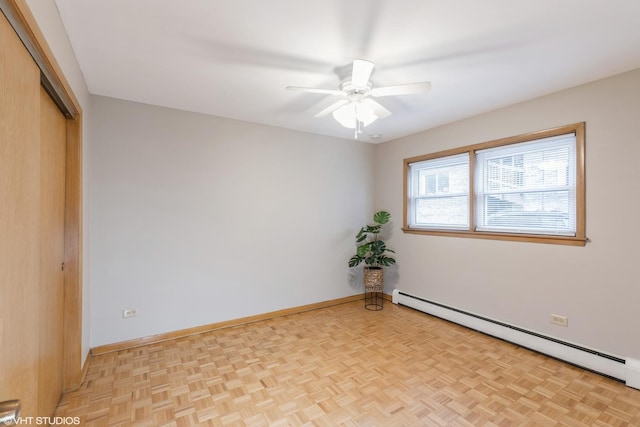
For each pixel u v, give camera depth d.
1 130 0.95
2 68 0.96
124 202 2.89
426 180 4.09
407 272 4.25
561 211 2.77
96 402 2.06
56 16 1.57
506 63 2.23
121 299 2.87
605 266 2.45
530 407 2.01
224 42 1.97
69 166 2.16
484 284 3.32
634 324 2.31
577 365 2.53
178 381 2.32
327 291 4.28
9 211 1.00
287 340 3.09
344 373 2.44
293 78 2.48
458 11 1.66
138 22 1.75
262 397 2.12
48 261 1.79
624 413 1.94
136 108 2.95
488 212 3.35
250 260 3.62
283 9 1.64
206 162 3.32
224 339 3.12
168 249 3.11
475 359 2.67
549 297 2.79
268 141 3.75
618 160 2.38
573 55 2.12
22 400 1.08
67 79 1.82
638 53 2.09
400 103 3.02
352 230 4.53
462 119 3.53
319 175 4.20
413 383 2.29
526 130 2.95
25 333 1.12
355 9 1.64
